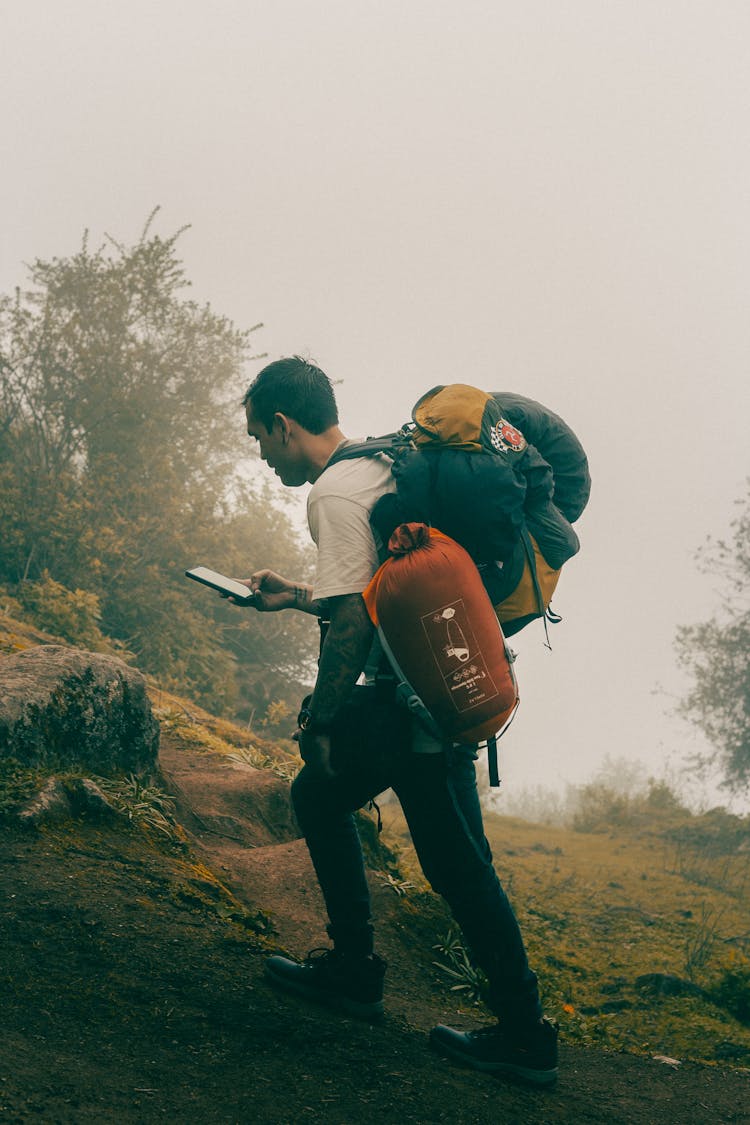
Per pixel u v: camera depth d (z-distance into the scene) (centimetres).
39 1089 208
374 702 250
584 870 1111
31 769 391
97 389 1319
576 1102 264
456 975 407
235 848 477
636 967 680
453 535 244
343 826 271
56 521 1170
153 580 1255
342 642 242
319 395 276
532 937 736
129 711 454
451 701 236
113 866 350
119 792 419
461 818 250
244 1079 229
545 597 259
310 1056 245
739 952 761
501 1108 239
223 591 304
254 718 1388
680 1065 338
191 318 1414
